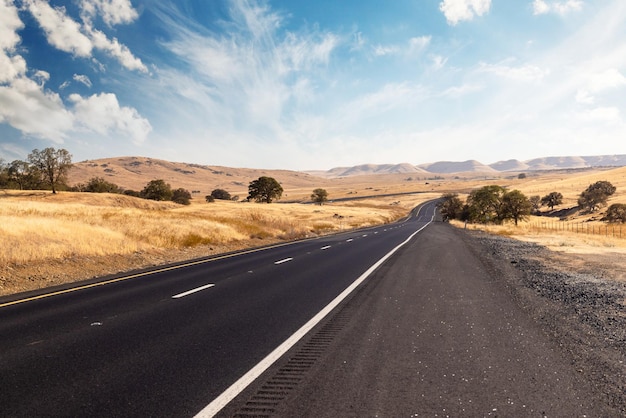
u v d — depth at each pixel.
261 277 11.67
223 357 5.13
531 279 11.36
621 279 11.74
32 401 3.93
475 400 3.90
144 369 4.73
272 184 122.31
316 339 5.86
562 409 3.72
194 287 10.09
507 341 5.71
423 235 32.41
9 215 21.91
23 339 5.90
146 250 17.84
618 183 152.75
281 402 3.87
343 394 4.03
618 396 3.99
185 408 3.78
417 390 4.12
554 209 132.50
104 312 7.54
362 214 87.31
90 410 3.75
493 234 36.53
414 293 9.26
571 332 6.17
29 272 11.95
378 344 5.61
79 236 16.73
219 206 93.38
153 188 110.88
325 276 11.83
